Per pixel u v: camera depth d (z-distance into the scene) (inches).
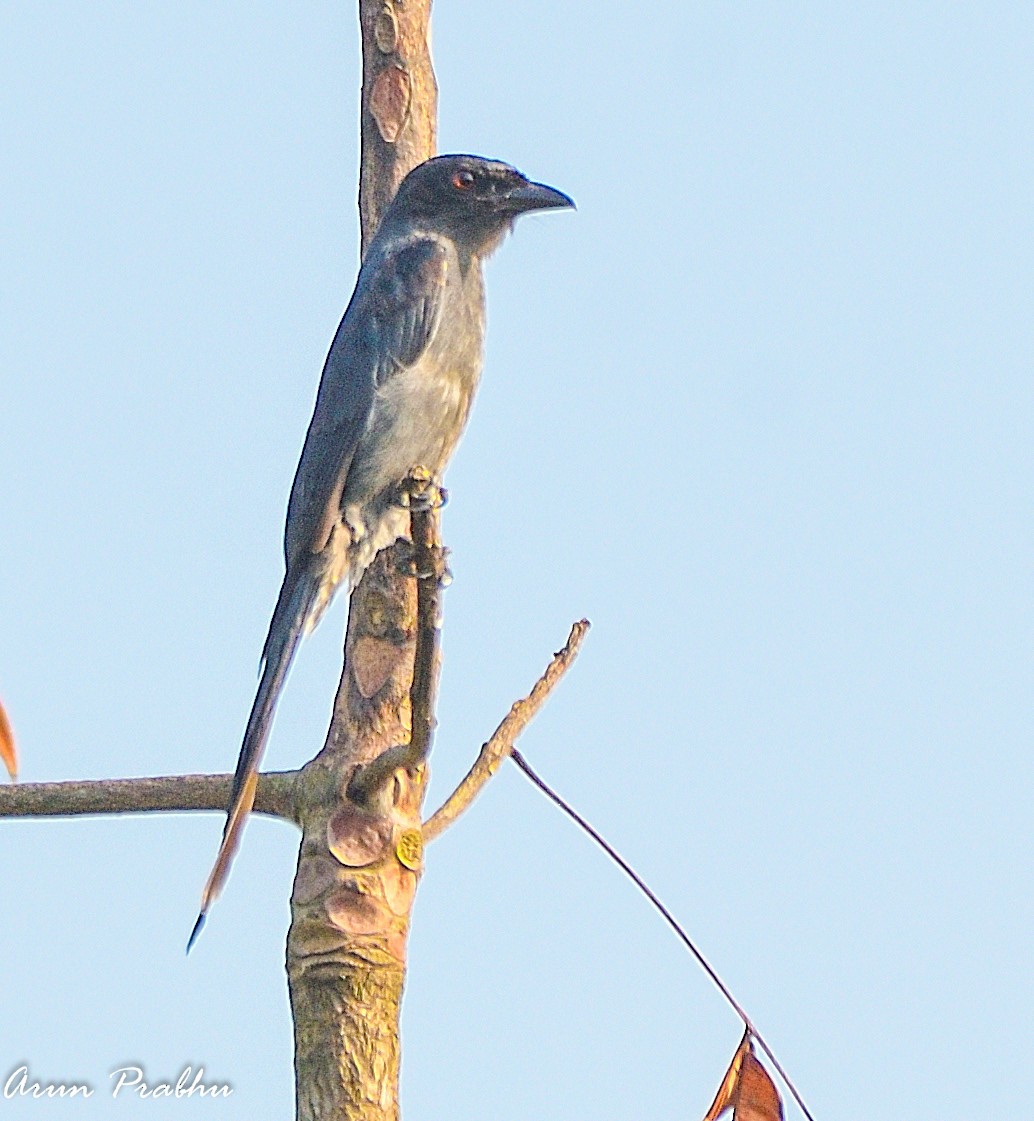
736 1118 370.3
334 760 386.6
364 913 371.2
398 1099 371.9
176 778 385.7
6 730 259.3
